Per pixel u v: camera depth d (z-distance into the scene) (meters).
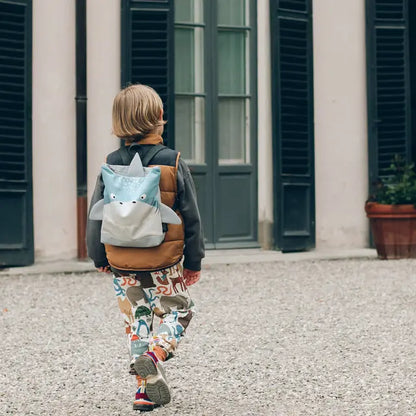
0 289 10.09
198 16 13.20
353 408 5.31
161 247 4.99
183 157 13.09
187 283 5.25
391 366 6.41
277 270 11.59
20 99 11.74
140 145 5.08
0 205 11.59
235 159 13.41
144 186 4.89
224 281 10.65
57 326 8.02
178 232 5.04
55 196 12.15
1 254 11.61
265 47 13.33
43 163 12.08
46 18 12.10
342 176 13.90
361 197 14.02
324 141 13.79
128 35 12.38
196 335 7.55
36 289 10.09
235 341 7.31
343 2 13.91
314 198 13.48
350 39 13.95
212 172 13.16
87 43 12.27
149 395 5.00
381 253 12.87
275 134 13.16
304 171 13.38
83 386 5.91
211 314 8.54
